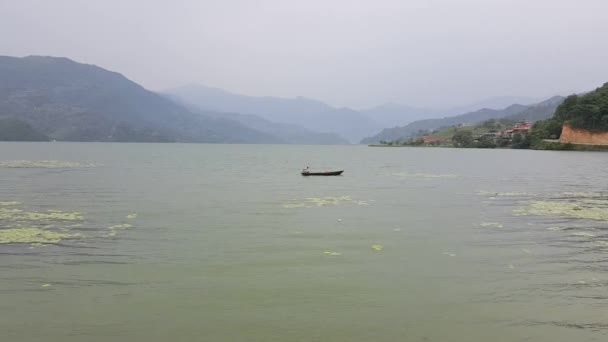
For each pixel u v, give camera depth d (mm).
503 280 17078
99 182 50188
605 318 13875
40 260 19094
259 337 12602
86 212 30594
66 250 20672
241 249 21188
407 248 21578
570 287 16375
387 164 95875
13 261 18906
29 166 74188
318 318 13766
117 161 93812
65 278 16938
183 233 24453
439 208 33438
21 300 14836
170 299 15039
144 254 20203
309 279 17047
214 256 20000
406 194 42094
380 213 31188
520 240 23219
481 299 15242
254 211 31750
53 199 36531
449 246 21984
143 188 44969
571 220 28594
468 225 27062
